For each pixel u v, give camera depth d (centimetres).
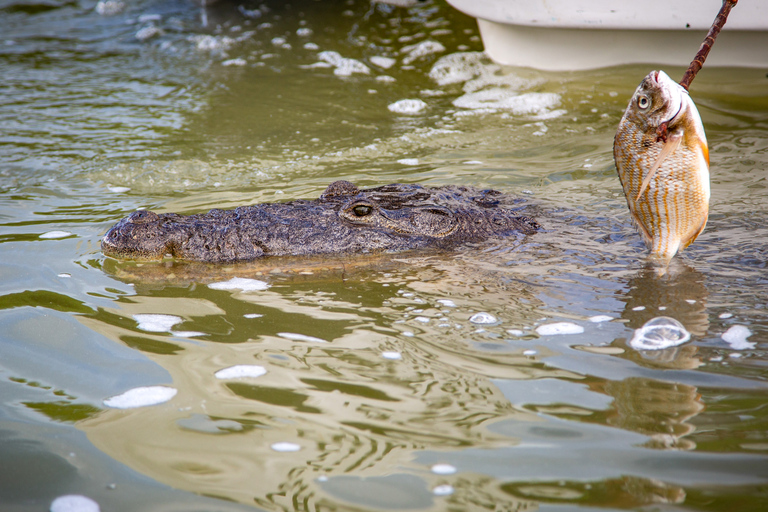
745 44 933
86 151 819
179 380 360
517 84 1053
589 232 572
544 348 394
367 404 338
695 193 423
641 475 280
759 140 766
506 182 702
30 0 1683
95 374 366
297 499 271
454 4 1146
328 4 1612
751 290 458
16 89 1091
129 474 287
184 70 1196
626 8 941
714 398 337
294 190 681
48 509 266
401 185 636
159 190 693
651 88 403
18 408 333
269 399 343
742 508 258
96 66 1229
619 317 429
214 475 286
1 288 468
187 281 488
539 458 293
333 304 458
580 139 828
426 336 412
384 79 1130
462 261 526
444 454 297
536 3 1002
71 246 546
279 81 1127
